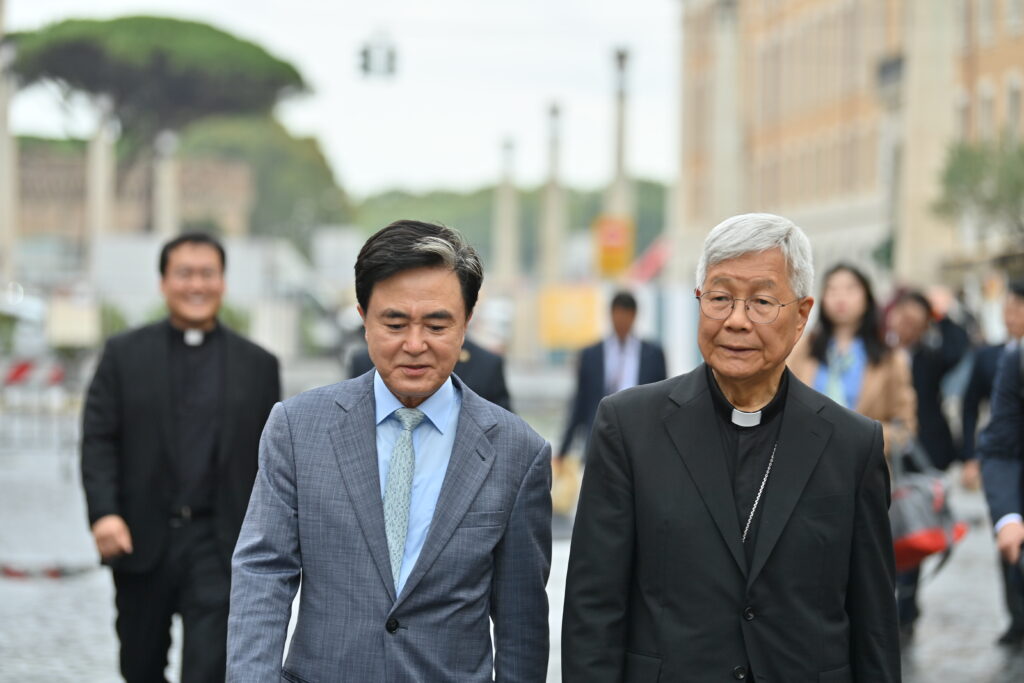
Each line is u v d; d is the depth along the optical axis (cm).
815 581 514
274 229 12575
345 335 6631
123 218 10925
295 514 515
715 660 509
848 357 1056
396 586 506
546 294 4441
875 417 1051
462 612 509
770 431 525
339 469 512
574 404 1628
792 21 7806
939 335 1339
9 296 5075
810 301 528
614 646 520
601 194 16300
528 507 523
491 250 17550
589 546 524
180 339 814
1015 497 805
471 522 512
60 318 3928
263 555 511
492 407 531
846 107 7162
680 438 521
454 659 506
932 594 1381
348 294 7175
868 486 523
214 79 10919
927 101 5528
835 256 7244
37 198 11931
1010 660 1103
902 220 5575
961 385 1906
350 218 13350
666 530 515
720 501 514
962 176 4491
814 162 7550
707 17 8512
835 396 1052
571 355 5809
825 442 521
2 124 7050
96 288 6038
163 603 802
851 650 527
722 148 8200
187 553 796
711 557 512
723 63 8162
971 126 5703
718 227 522
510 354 7019
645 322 4084
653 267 8869
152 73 10769
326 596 505
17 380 3328
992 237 5038
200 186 12044
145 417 797
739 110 8325
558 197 6762
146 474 796
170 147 11056
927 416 1328
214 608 792
